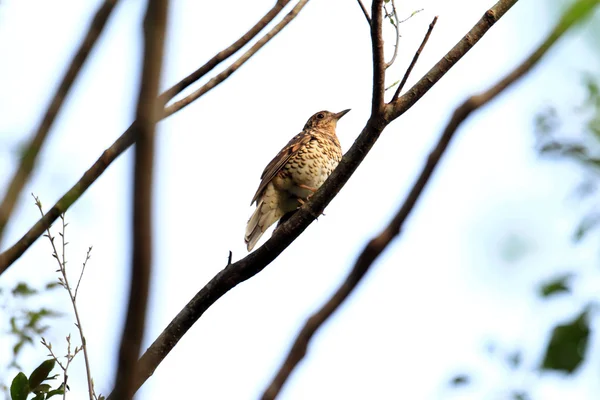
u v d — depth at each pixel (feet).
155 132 14.80
